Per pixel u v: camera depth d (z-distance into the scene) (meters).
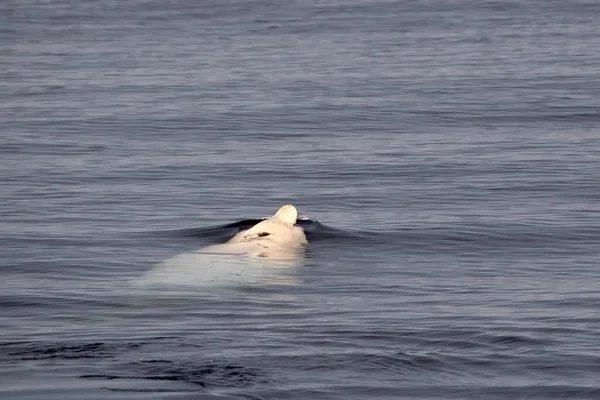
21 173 79.38
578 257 55.50
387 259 54.91
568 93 119.06
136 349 38.16
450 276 51.47
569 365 37.03
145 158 86.00
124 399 31.95
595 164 81.44
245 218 65.50
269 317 43.25
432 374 35.97
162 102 116.50
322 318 43.16
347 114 107.81
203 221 64.44
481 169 80.19
